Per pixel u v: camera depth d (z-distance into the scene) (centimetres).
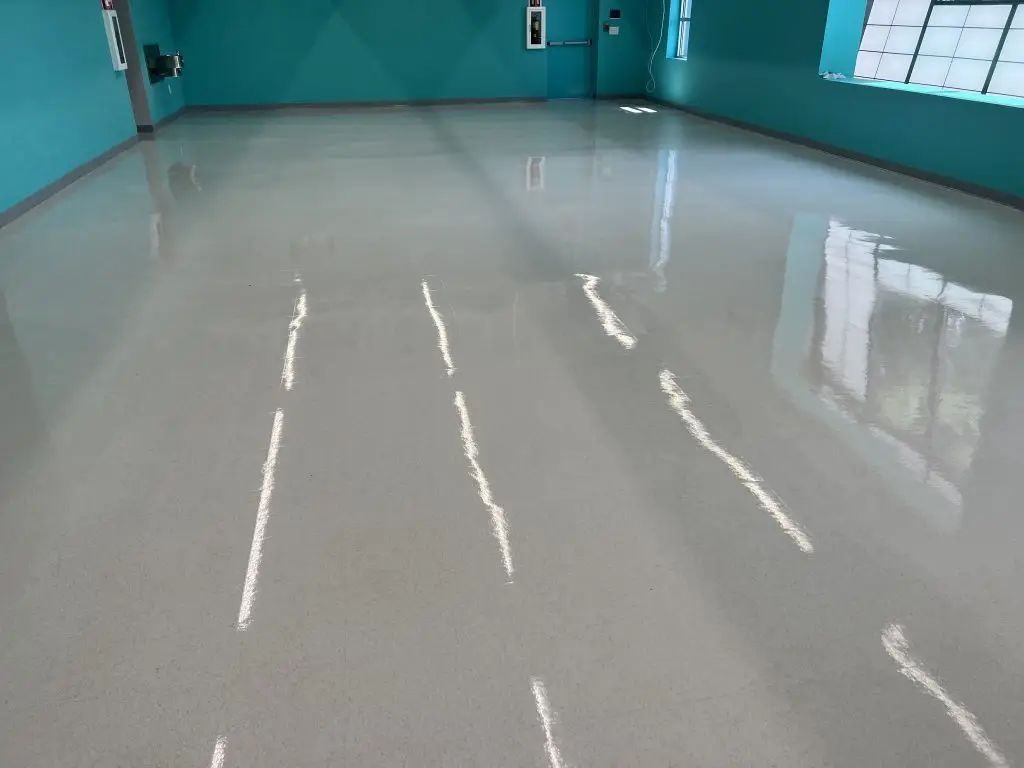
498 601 154
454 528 176
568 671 138
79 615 151
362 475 196
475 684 135
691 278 340
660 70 998
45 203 495
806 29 657
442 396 236
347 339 278
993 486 189
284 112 944
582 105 998
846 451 205
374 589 157
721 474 195
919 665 138
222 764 122
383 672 138
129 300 319
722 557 166
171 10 902
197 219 446
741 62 777
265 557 167
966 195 491
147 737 126
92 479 196
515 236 406
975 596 154
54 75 544
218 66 938
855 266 353
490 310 305
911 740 124
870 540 170
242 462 202
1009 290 320
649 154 647
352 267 358
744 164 599
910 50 588
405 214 453
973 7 529
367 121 862
